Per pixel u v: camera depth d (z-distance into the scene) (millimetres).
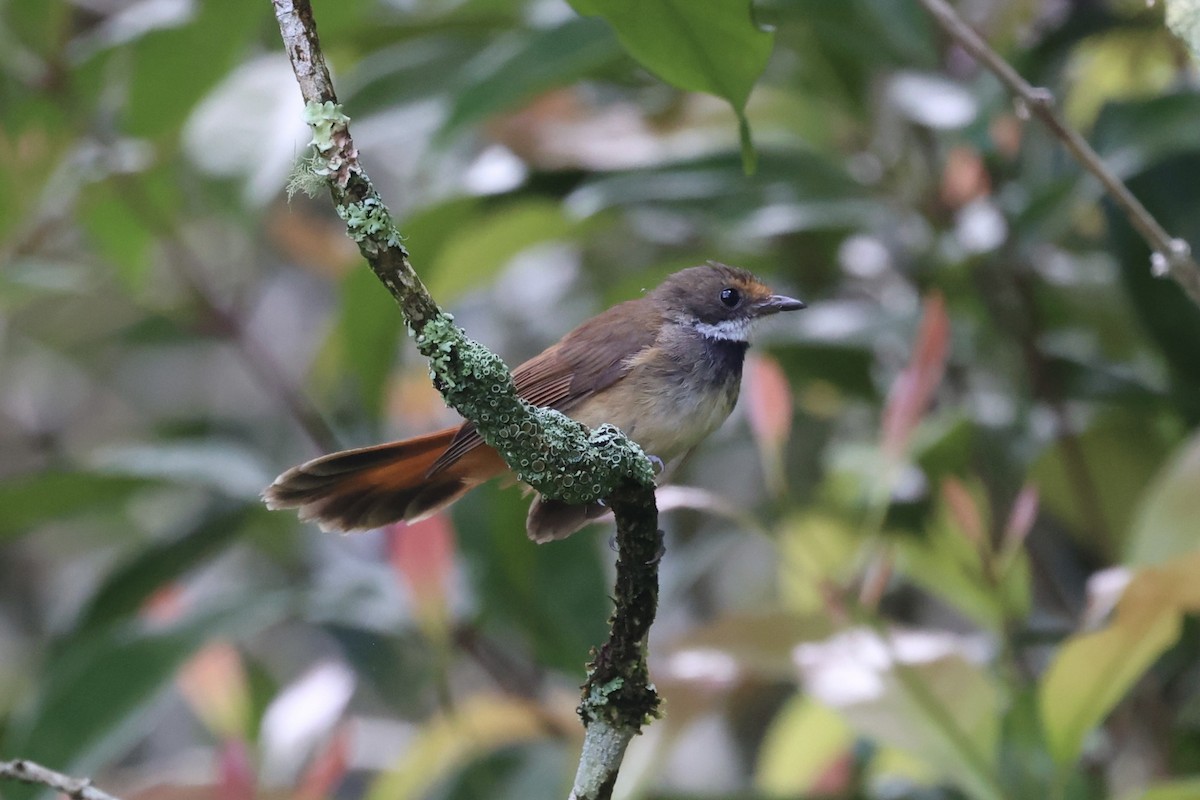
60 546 16031
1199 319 8688
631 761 7684
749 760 12914
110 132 10641
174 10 9430
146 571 10484
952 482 8117
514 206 10336
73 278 10719
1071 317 10484
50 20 9844
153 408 16703
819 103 10578
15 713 10023
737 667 7672
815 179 9906
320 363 12234
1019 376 10000
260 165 9516
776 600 13125
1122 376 9602
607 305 11141
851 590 7887
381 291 9680
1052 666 7016
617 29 5809
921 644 7520
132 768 14117
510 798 9305
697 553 10508
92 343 14320
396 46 11086
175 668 8945
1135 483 9742
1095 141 8867
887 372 10781
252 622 9289
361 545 12172
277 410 14516
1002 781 7062
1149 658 6922
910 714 7168
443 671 8680
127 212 10328
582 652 9625
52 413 16781
